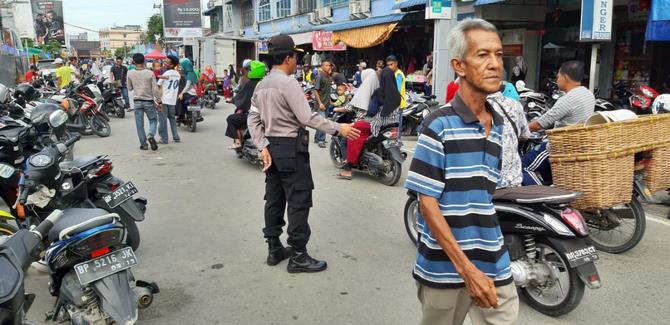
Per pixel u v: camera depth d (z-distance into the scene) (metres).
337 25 22.12
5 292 2.15
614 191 3.85
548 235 3.40
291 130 4.07
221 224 5.46
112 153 9.48
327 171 8.01
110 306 2.88
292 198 4.14
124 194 4.39
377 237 5.06
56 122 4.88
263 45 25.62
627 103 10.62
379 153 7.20
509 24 13.77
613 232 4.82
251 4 38.56
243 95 8.28
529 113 9.00
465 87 2.08
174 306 3.67
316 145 10.30
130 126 13.12
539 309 3.61
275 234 4.36
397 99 6.95
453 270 2.15
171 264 4.42
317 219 5.61
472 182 2.06
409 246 4.82
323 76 10.18
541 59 13.85
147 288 3.46
